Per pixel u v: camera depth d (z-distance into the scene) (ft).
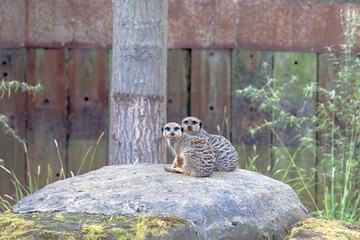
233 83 43.09
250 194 25.27
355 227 23.86
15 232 20.54
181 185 25.70
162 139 36.45
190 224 21.22
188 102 42.96
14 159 42.32
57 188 26.45
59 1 42.32
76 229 20.66
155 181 26.55
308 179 43.19
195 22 42.70
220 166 30.35
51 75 42.47
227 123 42.91
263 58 43.24
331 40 43.16
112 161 36.47
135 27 35.50
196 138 28.66
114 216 22.15
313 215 40.50
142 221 20.77
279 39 43.27
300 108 43.39
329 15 43.14
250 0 42.96
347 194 38.14
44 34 42.32
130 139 35.73
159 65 36.24
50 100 42.55
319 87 43.60
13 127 42.29
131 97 35.70
